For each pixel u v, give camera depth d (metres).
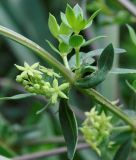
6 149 0.24
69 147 0.14
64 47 0.14
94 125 0.17
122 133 0.17
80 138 0.25
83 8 0.18
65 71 0.14
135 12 0.24
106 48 0.14
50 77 0.14
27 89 0.14
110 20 0.26
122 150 0.17
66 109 0.14
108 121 0.17
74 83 0.14
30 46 0.14
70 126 0.14
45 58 0.14
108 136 0.18
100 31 0.29
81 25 0.14
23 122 0.32
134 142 0.20
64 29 0.14
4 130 0.27
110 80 0.27
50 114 0.29
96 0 0.26
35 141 0.27
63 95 0.14
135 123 0.16
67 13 0.14
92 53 0.15
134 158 0.23
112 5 0.28
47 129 0.29
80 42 0.14
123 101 0.30
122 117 0.16
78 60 0.14
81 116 0.27
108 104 0.15
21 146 0.27
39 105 0.30
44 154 0.23
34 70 0.14
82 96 0.33
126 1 0.26
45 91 0.14
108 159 0.19
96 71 0.14
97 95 0.15
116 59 0.26
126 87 0.31
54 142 0.27
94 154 0.28
